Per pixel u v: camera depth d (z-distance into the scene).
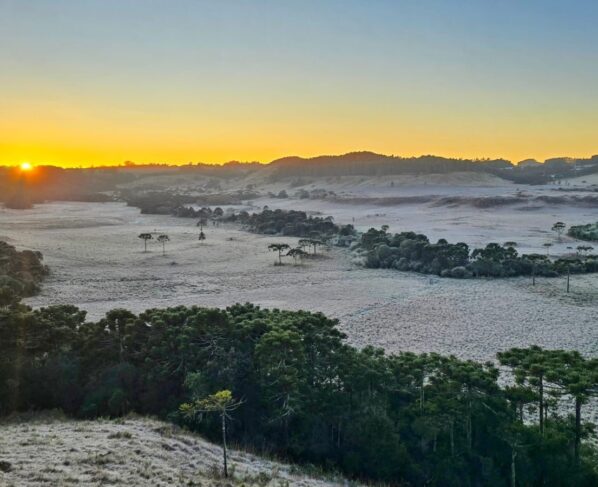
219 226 183.25
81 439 24.50
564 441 26.05
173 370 31.45
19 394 31.34
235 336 32.09
